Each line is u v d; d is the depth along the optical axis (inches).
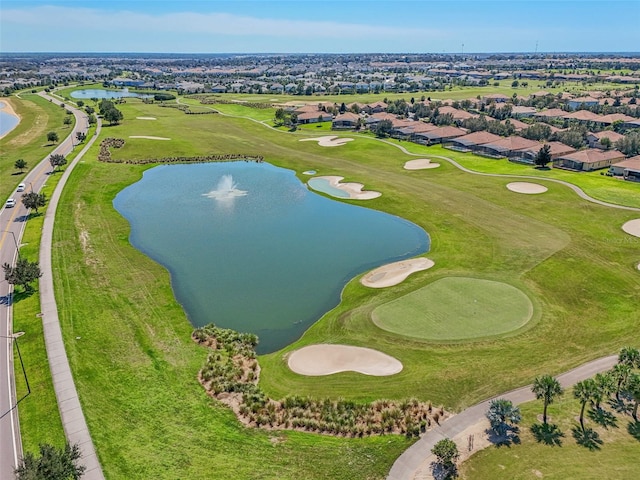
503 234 2608.3
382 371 1546.5
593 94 7593.5
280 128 5940.0
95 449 1231.5
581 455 1179.9
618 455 1175.0
